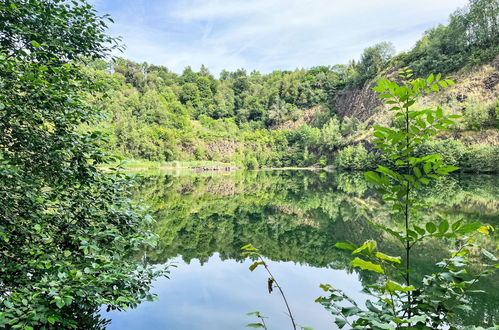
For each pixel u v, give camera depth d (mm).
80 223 3564
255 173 52750
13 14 3537
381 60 80562
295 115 100125
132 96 83125
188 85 114562
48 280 2543
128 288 3145
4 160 3125
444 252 7699
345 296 1748
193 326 4230
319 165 68312
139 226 3869
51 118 3373
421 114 1547
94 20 4199
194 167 65938
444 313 1574
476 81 49562
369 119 62625
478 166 34750
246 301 5184
